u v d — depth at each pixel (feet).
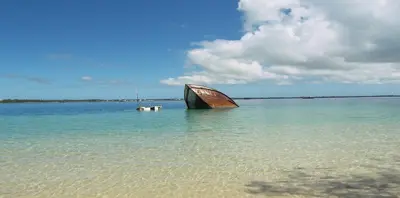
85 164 33.78
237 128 66.69
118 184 26.30
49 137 55.98
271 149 40.75
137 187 25.35
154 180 27.27
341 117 94.32
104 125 79.30
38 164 34.06
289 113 119.85
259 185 25.25
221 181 26.58
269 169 30.35
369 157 34.88
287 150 39.86
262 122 80.48
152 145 45.55
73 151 41.55
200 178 27.63
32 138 54.85
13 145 47.14
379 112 118.01
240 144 45.11
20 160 36.17
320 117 95.71
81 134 60.03
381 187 24.12
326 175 27.81
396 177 26.81
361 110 134.72
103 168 31.89
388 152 37.63
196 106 143.64
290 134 55.31
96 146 45.37
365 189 23.68
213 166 32.04
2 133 62.85
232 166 31.86
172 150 41.29
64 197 23.38
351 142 45.21
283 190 23.85
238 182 26.21
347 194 22.62
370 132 56.29
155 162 34.30
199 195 23.08
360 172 28.58
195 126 72.33
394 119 84.17
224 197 22.52
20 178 28.58
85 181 27.35
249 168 30.89
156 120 93.50
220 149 41.42
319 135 53.31
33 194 24.16
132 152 40.29
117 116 120.37
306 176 27.61
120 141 49.96
